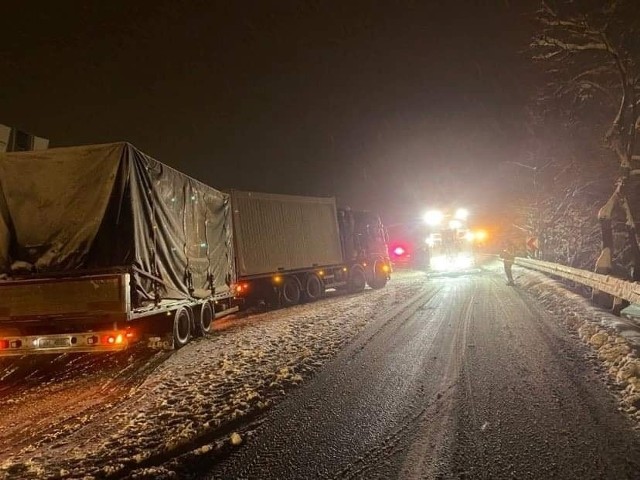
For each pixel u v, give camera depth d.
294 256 19.62
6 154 9.41
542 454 4.66
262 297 18.34
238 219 17.17
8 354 9.15
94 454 5.14
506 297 16.98
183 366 9.16
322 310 16.31
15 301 9.02
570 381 6.81
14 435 6.09
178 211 11.48
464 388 6.74
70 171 9.38
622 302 11.66
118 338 9.09
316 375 7.80
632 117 14.19
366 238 25.08
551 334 10.14
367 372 7.84
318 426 5.66
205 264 13.05
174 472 4.61
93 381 8.70
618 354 7.66
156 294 10.07
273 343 10.68
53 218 9.34
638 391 6.03
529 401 6.09
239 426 5.79
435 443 5.04
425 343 9.80
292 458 4.88
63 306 8.93
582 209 21.78
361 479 4.39
